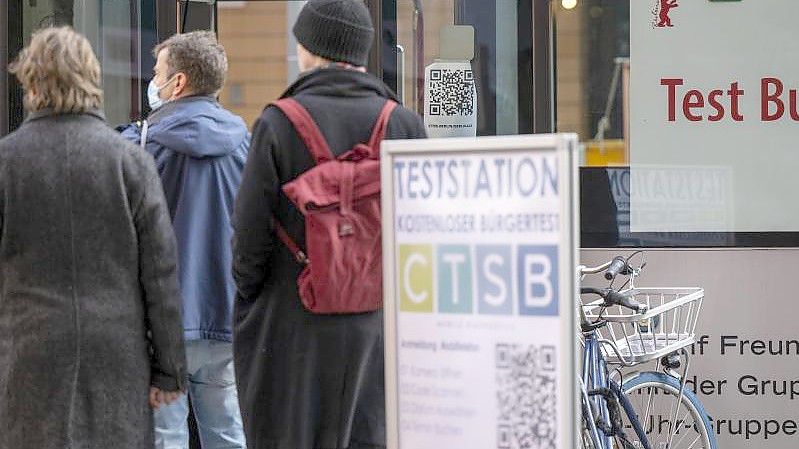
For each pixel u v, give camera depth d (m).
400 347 4.99
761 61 7.78
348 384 5.28
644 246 7.82
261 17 18.88
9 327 5.20
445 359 4.91
